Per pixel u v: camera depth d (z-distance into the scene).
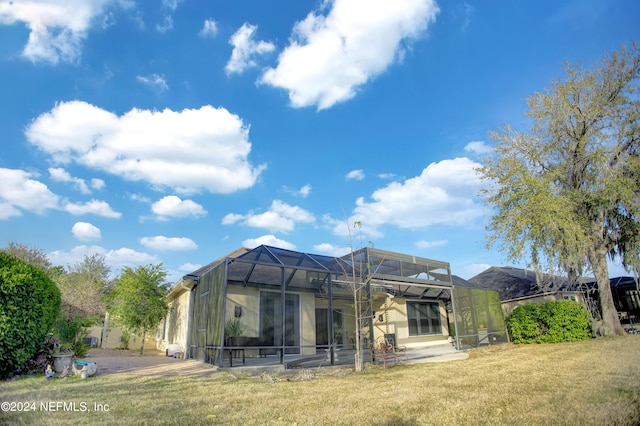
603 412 4.44
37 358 8.49
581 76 16.53
